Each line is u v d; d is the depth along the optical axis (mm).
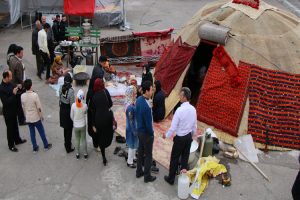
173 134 7398
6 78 7746
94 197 6992
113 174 7609
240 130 8594
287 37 9344
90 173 7641
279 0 23594
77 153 8031
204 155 7934
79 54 14086
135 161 7895
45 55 11617
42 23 12477
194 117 6711
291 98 8750
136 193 7082
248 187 7309
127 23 18453
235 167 7887
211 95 9117
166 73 10164
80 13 14789
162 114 9312
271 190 7250
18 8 17297
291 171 7809
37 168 7773
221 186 7301
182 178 6816
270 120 8602
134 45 12820
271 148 8453
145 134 6910
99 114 7355
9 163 7906
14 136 8320
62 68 12273
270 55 9047
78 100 7477
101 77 8203
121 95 10703
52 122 9570
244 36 9234
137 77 11914
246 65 8930
